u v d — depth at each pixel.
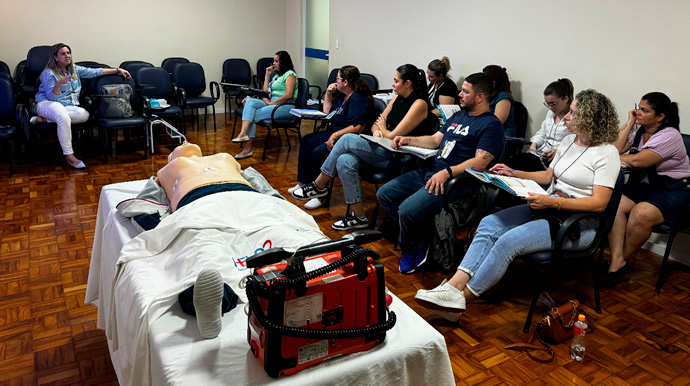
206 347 1.27
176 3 6.79
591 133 2.22
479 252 2.34
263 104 5.10
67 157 4.54
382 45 5.48
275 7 7.51
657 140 2.65
